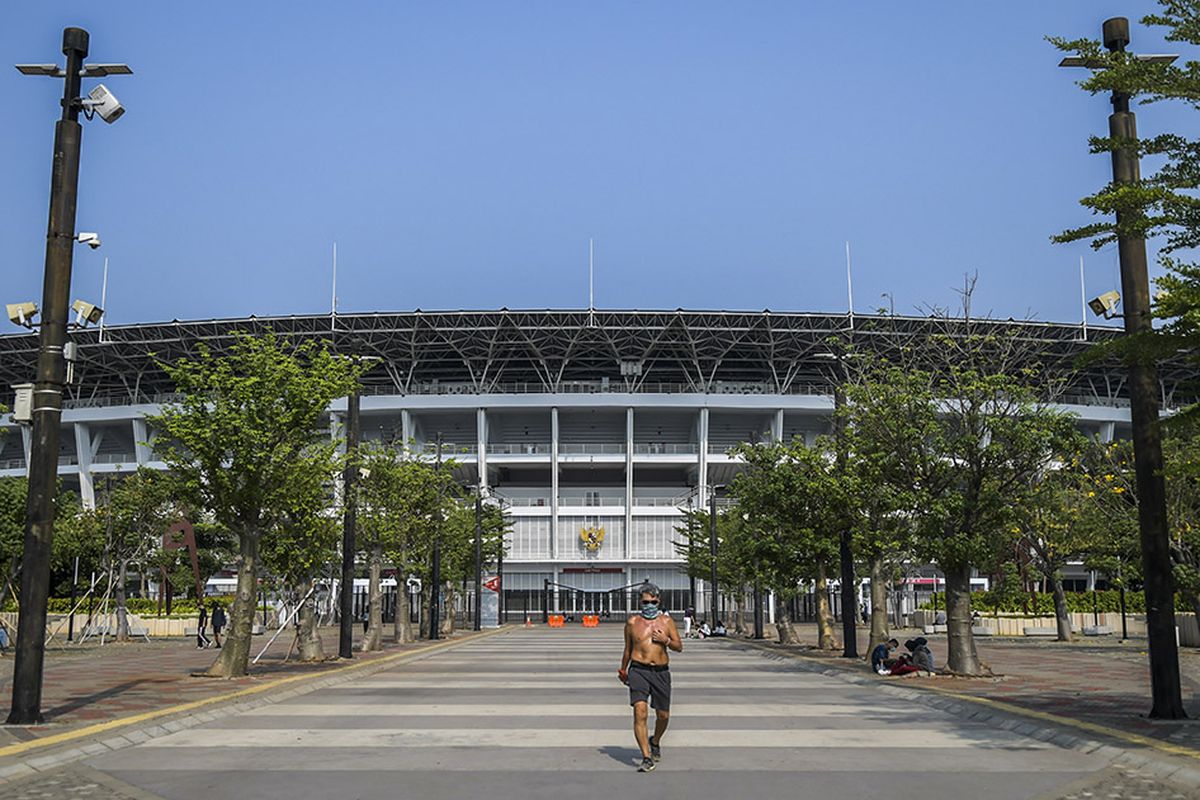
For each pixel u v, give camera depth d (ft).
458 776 37.47
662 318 323.78
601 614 350.23
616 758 41.68
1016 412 82.99
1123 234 38.34
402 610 158.20
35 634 49.19
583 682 82.94
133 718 51.67
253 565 83.71
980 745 45.24
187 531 176.14
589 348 345.10
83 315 65.82
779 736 48.37
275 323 329.72
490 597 265.34
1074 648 135.03
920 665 81.97
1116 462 134.82
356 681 84.69
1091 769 38.88
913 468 82.33
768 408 343.05
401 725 53.06
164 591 252.42
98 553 184.14
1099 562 152.15
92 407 354.33
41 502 49.90
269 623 208.95
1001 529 97.71
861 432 87.71
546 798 33.19
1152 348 37.32
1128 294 51.70
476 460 344.69
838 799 33.01
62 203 51.65
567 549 349.41
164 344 340.18
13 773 37.24
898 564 183.32
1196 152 37.93
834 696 69.62
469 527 213.46
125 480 184.55
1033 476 86.74
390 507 134.92
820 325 324.39
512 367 360.07
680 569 322.96
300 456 86.38
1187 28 36.19
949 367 88.84
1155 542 51.21
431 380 372.58
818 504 114.21
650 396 341.41
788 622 151.84
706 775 37.58
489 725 53.01
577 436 365.20
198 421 80.53
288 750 44.09
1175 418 40.34
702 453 341.41
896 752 43.21
